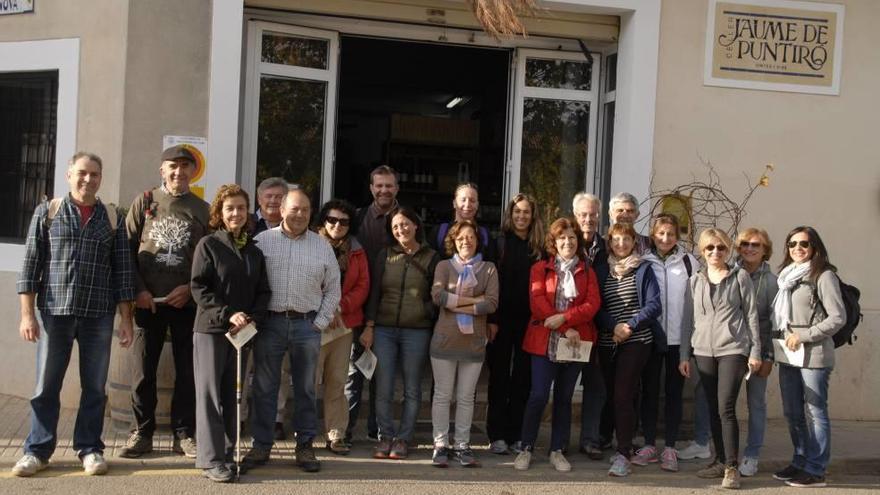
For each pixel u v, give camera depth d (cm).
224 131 756
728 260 699
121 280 606
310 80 828
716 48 840
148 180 752
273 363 613
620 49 849
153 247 619
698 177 837
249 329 580
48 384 593
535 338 655
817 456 653
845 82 861
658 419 747
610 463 688
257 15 804
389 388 664
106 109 762
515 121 874
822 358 639
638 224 823
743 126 846
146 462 625
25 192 805
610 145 875
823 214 860
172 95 754
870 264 867
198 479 593
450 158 1193
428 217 1197
